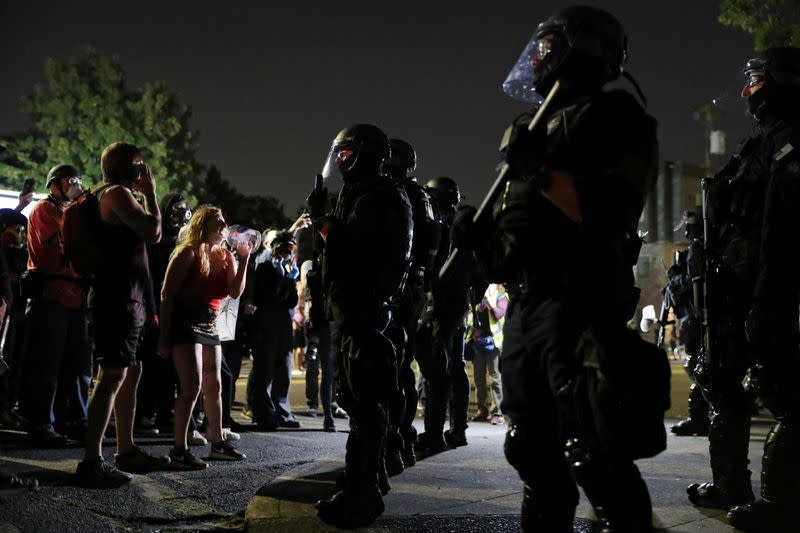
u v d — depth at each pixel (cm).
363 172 471
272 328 856
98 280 532
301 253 870
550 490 308
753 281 427
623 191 278
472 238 316
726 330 445
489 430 886
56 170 682
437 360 694
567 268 287
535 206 296
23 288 666
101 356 530
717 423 457
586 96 297
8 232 790
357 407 439
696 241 485
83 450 651
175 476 575
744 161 431
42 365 667
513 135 315
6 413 770
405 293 607
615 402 269
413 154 616
